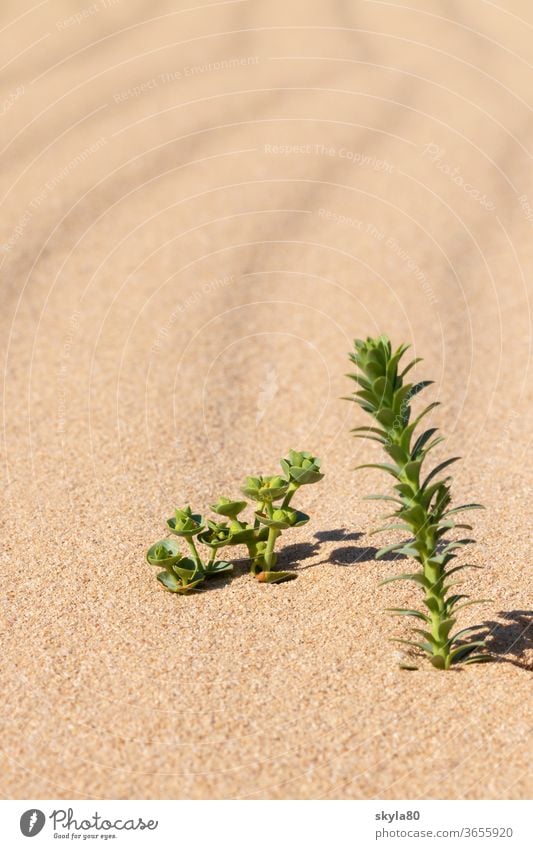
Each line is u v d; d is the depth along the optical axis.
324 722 2.50
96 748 2.43
